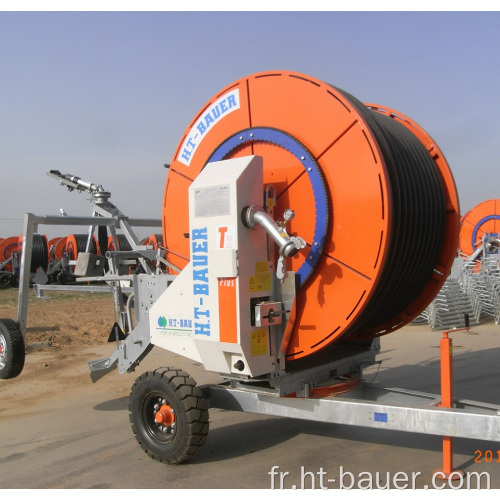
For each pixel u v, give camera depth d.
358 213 3.82
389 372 7.78
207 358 4.28
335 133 3.94
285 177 4.24
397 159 4.08
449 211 4.61
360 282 3.82
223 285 4.05
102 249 6.43
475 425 3.54
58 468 4.62
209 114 4.77
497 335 10.72
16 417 6.18
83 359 9.22
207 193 4.12
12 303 19.11
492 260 13.54
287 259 4.23
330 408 4.04
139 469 4.48
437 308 11.52
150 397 4.61
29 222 5.82
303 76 4.13
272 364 4.16
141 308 5.20
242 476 4.25
